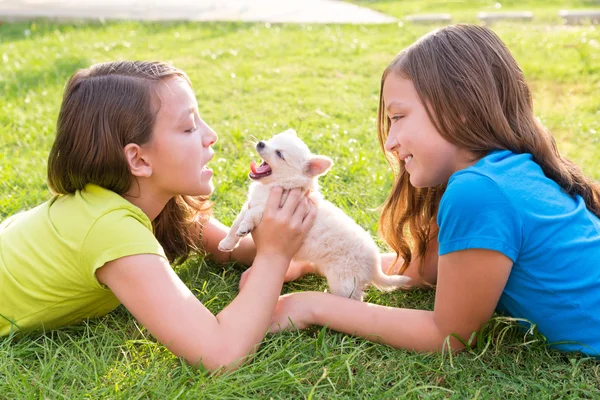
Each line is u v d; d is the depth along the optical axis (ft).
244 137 18.44
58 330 9.30
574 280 8.34
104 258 8.32
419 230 10.57
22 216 9.78
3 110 20.98
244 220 9.89
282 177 10.51
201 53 29.60
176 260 11.37
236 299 8.82
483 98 8.61
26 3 44.52
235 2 44.88
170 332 8.17
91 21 38.14
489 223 8.02
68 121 8.85
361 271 10.30
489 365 8.67
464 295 8.36
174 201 10.61
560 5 40.57
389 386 8.34
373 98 22.82
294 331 9.32
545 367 8.60
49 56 29.12
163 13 40.88
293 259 10.69
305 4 43.96
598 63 25.76
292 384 8.09
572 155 17.11
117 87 8.73
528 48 28.35
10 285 8.98
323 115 20.49
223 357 8.20
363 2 44.93
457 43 8.79
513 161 8.54
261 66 27.45
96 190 8.99
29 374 8.15
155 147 8.85
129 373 8.36
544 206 8.34
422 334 8.86
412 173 8.98
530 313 8.69
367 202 14.24
